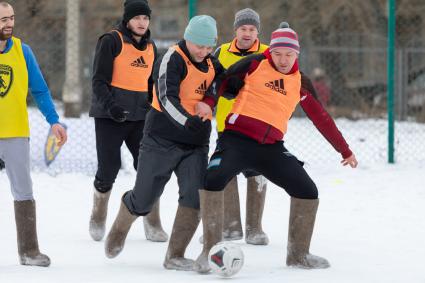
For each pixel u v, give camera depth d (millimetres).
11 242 23281
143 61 23516
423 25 76875
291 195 19812
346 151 20109
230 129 19609
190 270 19625
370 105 71250
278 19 78375
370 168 39938
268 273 19297
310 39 78438
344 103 74688
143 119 23750
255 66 19500
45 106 20344
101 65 22906
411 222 26641
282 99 19406
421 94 67125
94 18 80750
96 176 23812
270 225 26547
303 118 70375
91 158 41469
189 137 19406
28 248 19984
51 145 37125
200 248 22859
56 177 35719
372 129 61219
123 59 23250
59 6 75500
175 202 30672
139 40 23547
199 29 18828
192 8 37188
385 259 21094
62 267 19953
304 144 51562
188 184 19531
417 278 18828
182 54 19031
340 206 29922
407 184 34875
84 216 27828
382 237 24203
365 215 28047
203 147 19734
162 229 24078
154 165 19469
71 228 25734
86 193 32375
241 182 35469
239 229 24172
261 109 19312
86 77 71750
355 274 19203
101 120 23531
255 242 23453
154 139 19484
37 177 35438
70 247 22750
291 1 78375
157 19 86000
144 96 23672
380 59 75750
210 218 19156
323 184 35125
